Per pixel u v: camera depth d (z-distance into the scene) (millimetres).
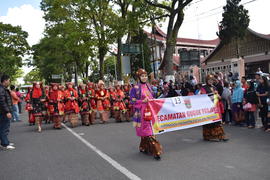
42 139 8898
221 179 4285
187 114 6430
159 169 4957
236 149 6121
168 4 18875
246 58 29125
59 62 41406
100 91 12406
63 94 11500
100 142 7801
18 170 5402
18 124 14125
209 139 7176
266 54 27000
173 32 16719
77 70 51000
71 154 6500
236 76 18250
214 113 6953
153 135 5750
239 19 25016
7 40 37719
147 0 16719
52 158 6215
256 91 8609
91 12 23484
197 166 5004
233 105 9688
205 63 34531
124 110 12430
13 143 8422
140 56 34656
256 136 7477
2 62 35812
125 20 19703
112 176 4711
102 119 12477
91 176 4773
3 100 7344
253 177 4309
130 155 6117
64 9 27047
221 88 10023
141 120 5781
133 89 5996
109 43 22562
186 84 11586
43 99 11039
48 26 37344
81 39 24484
